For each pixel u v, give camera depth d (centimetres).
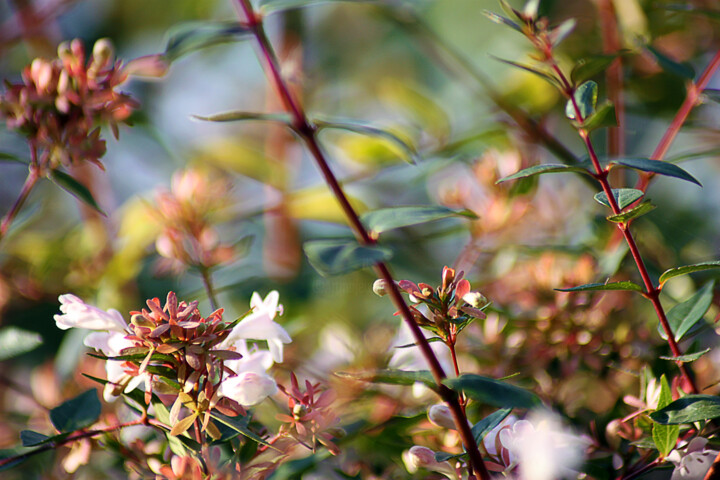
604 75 128
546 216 120
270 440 97
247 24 101
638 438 99
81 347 112
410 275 121
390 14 130
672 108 128
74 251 131
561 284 108
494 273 114
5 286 121
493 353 106
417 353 106
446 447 100
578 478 97
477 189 115
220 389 95
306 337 116
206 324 95
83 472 105
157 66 103
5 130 106
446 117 129
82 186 103
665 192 134
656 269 110
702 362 104
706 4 120
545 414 96
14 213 104
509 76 135
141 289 123
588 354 106
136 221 123
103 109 103
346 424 104
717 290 106
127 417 103
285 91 99
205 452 95
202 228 110
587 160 98
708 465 95
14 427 109
